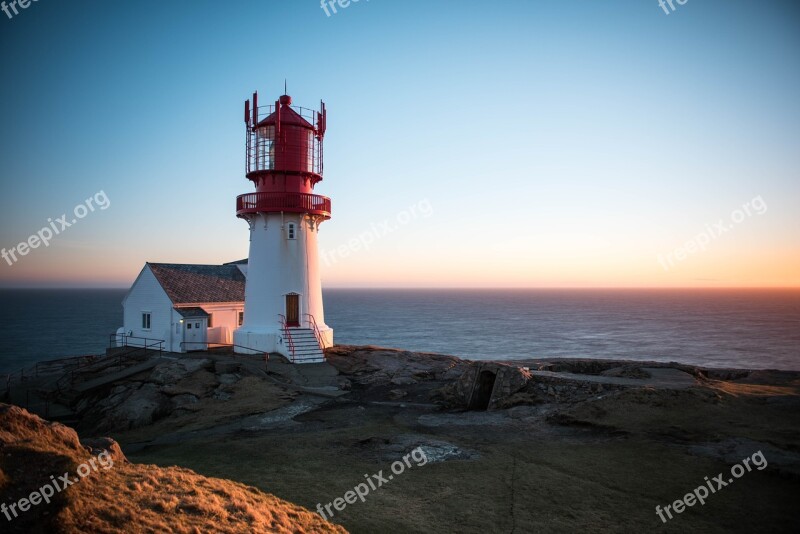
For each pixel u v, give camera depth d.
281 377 33.31
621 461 17.69
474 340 128.62
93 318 185.62
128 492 10.91
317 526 12.20
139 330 43.22
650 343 122.88
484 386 28.34
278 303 39.31
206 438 22.73
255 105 39.88
